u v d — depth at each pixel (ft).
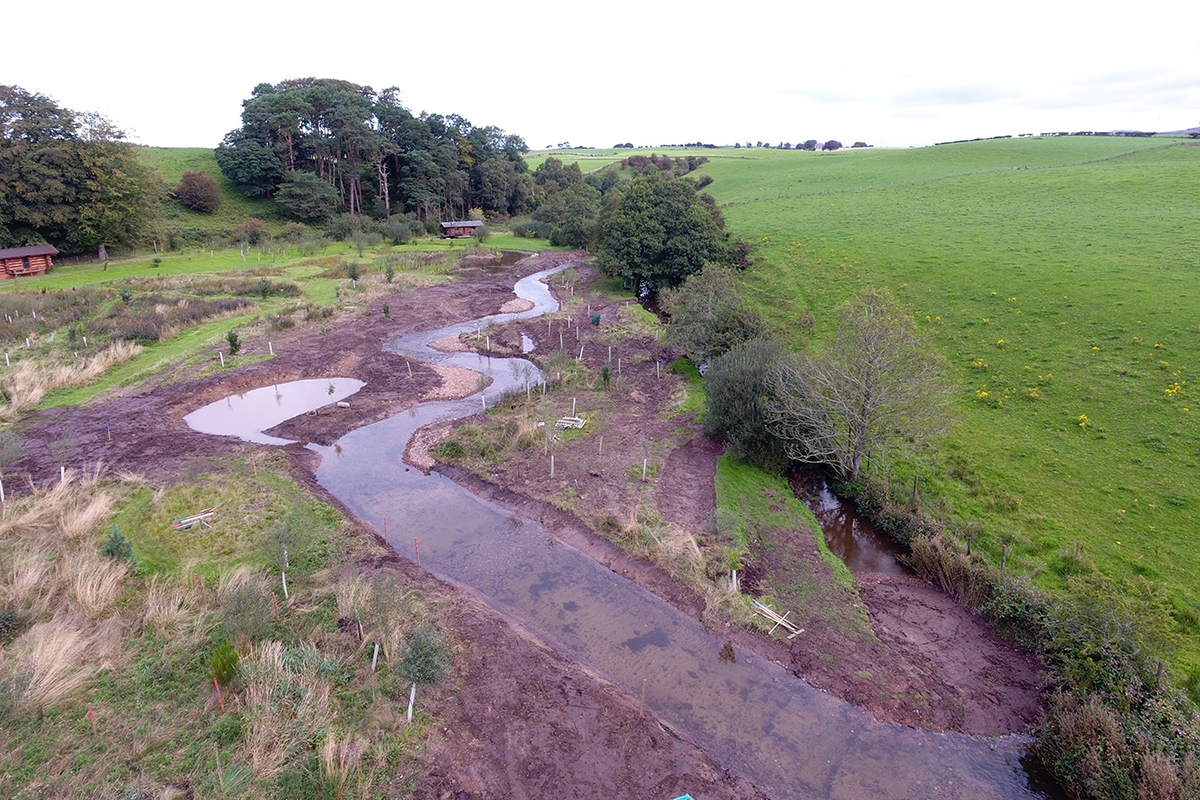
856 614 59.11
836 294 142.72
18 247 183.42
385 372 121.08
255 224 249.34
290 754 39.63
